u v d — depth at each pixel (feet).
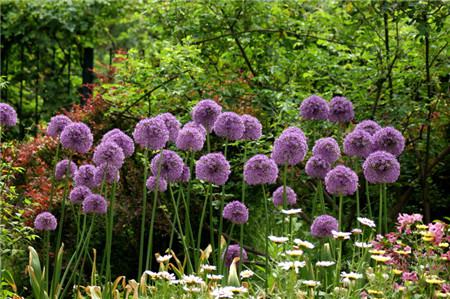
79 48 35.88
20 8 33.73
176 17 24.91
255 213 21.58
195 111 14.79
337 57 21.85
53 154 21.54
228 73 23.94
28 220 19.12
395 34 22.12
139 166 20.85
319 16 23.93
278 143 13.84
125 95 21.99
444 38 20.30
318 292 12.65
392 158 14.15
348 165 20.77
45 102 34.86
